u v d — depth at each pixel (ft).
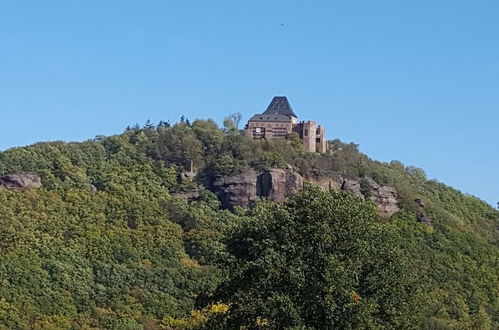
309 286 220.02
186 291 456.86
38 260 455.63
